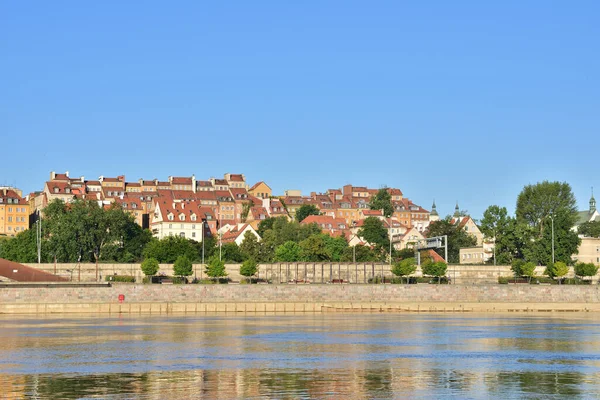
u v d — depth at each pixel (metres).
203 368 118.00
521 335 166.75
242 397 96.25
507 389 102.25
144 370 116.12
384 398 96.12
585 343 152.00
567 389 102.44
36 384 104.56
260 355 132.00
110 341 151.75
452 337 161.88
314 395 97.62
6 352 135.62
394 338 159.00
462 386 104.12
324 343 149.50
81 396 96.69
